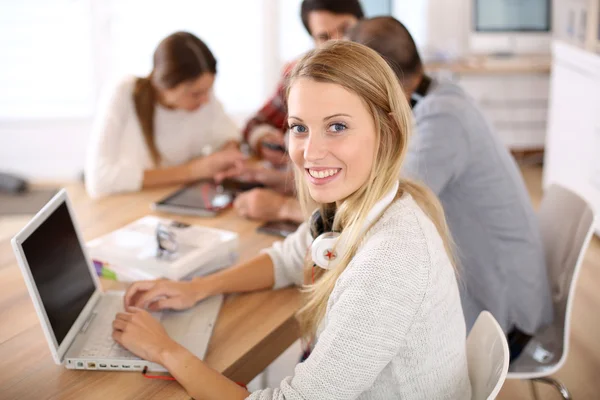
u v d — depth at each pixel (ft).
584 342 8.34
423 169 5.33
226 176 7.06
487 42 14.37
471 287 5.79
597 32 11.63
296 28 14.08
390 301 3.27
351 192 3.54
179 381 3.68
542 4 14.20
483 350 4.10
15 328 4.33
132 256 4.89
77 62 12.76
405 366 3.49
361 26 5.50
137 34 12.99
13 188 11.94
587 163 11.21
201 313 4.45
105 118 7.29
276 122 8.42
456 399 3.72
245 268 4.82
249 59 13.70
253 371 4.25
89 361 3.85
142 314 4.08
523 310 5.53
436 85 5.77
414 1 14.30
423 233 3.47
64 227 4.25
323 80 3.34
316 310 3.85
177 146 7.86
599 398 7.23
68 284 4.14
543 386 7.45
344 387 3.30
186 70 7.06
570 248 5.45
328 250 3.68
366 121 3.41
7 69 12.60
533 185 13.82
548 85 14.58
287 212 6.07
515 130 14.94
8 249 5.63
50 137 13.12
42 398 3.60
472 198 5.60
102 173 6.93
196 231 5.37
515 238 5.55
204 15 13.21
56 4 12.38
